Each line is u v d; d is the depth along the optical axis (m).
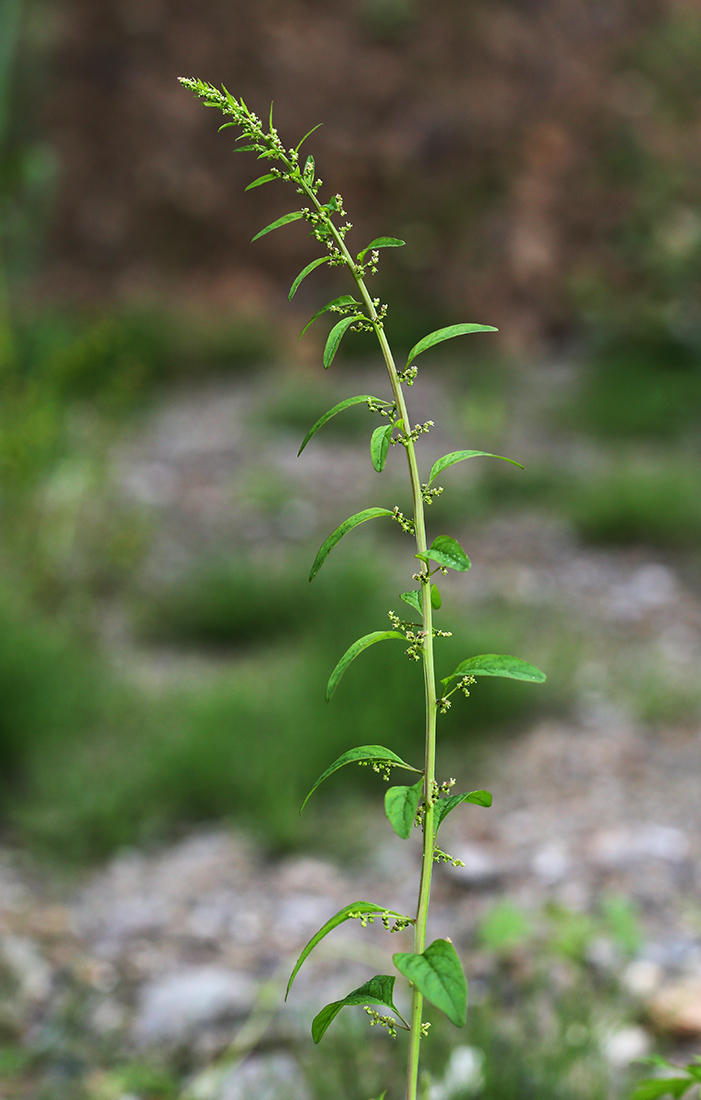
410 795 0.84
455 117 12.06
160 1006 2.29
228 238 11.72
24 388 6.34
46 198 7.51
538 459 7.14
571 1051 1.85
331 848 3.05
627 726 3.76
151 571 5.34
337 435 7.96
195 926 2.66
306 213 0.88
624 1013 2.11
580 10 12.77
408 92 12.20
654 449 7.51
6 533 4.82
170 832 3.18
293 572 4.91
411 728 3.54
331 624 4.37
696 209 11.48
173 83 12.12
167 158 11.87
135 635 4.70
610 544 5.81
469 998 2.23
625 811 3.18
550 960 2.38
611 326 10.10
